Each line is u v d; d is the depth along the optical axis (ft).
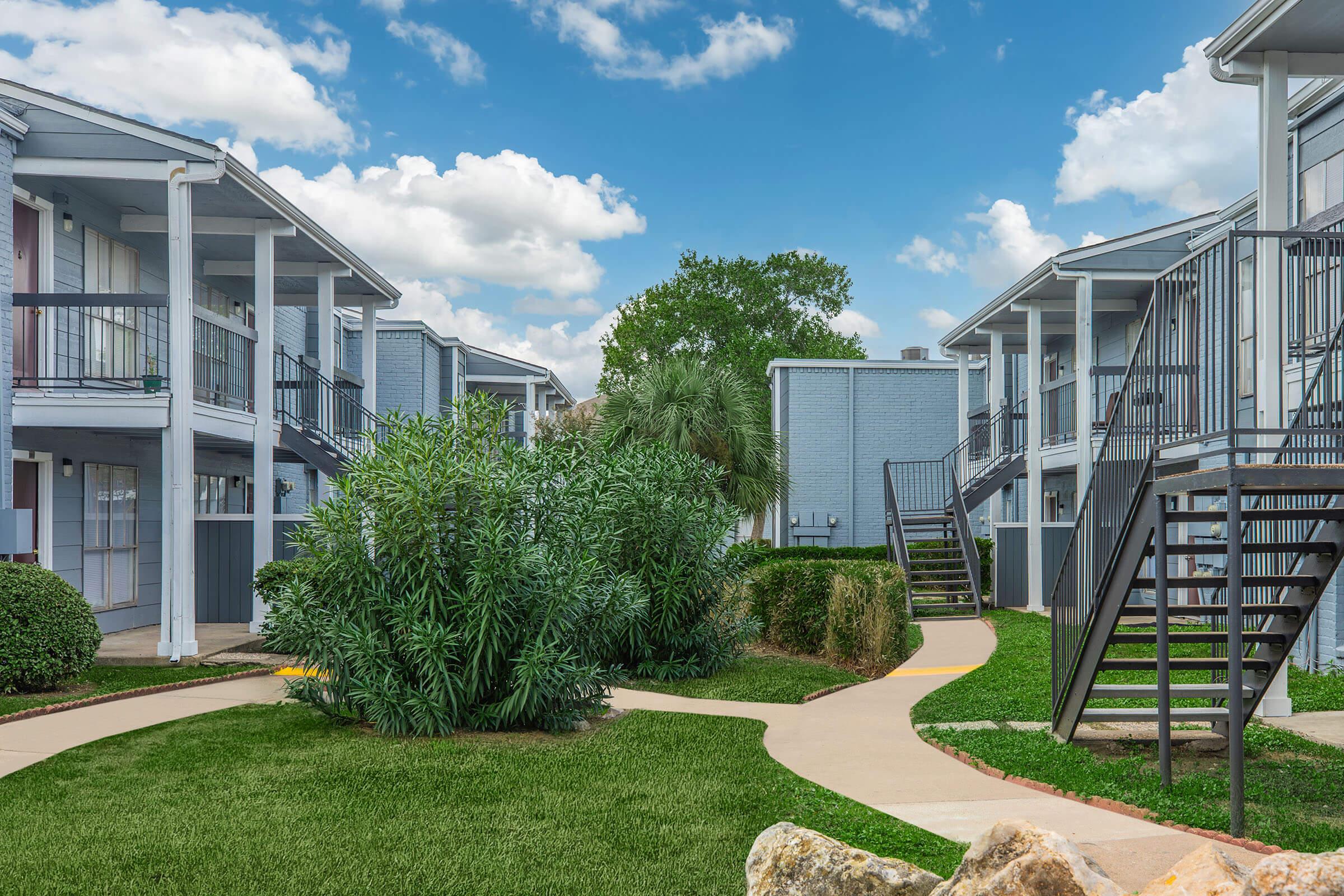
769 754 21.71
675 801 17.46
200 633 41.39
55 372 37.01
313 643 24.27
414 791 18.15
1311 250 17.85
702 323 127.65
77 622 29.30
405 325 76.07
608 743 22.59
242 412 39.83
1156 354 20.35
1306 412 19.34
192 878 13.55
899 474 76.69
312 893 13.04
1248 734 23.36
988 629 44.60
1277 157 25.22
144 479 45.73
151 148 34.24
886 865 10.52
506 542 24.89
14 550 29.84
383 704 23.39
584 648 26.09
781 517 77.10
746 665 36.01
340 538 24.75
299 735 23.26
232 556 44.80
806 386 77.15
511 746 22.22
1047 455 51.42
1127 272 46.55
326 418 48.26
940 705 27.43
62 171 34.06
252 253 47.21
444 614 24.23
